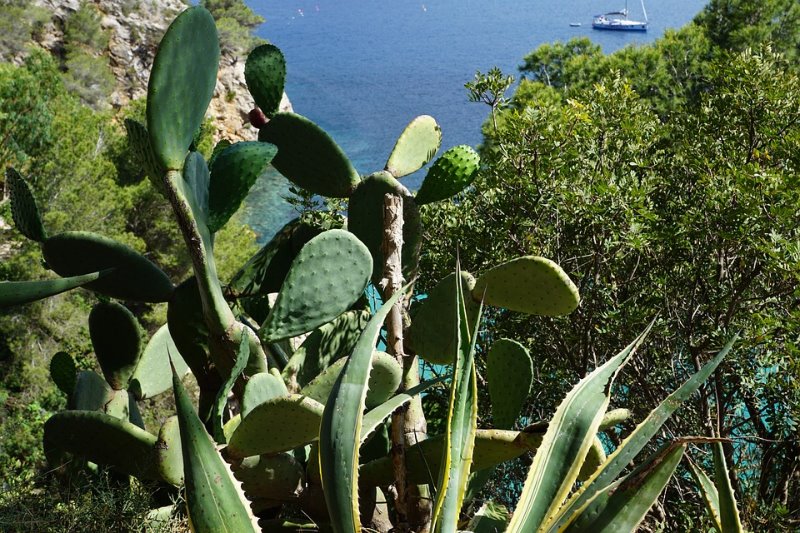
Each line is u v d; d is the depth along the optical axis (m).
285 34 150.38
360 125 65.69
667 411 1.75
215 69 2.82
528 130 5.75
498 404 2.72
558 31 143.12
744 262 5.41
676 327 5.68
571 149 5.67
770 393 5.23
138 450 2.85
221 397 2.51
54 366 3.67
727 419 5.91
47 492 2.69
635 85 13.02
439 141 3.84
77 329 16.42
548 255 5.64
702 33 13.93
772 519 4.26
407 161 3.72
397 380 2.72
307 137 3.67
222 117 48.47
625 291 6.01
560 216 5.60
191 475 1.66
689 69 13.27
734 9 14.97
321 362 3.22
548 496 1.74
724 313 5.62
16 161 18.33
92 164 19.59
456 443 1.69
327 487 1.67
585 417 1.78
